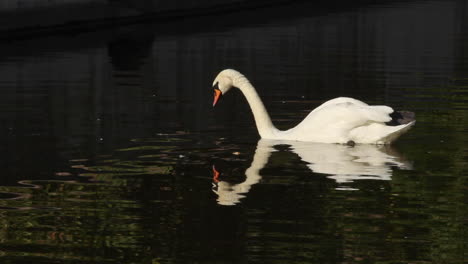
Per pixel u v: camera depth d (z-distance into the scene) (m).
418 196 10.52
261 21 34.47
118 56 24.86
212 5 37.69
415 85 19.89
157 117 15.87
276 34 30.36
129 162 12.30
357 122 13.57
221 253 8.58
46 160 12.41
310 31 31.33
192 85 19.81
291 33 30.72
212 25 32.88
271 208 10.02
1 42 27.95
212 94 18.50
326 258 8.44
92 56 24.75
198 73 21.80
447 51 26.58
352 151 13.08
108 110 16.53
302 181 11.25
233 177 11.45
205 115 16.08
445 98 17.97
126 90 18.98
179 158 12.56
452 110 16.55
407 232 9.20
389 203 10.22
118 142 13.65
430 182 11.17
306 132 13.91
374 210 9.95
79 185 11.04
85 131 14.52
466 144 13.52
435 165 12.10
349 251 8.63
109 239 8.97
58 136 14.12
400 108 16.77
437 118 15.72
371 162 12.32
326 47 27.30
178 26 32.47
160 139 13.89
